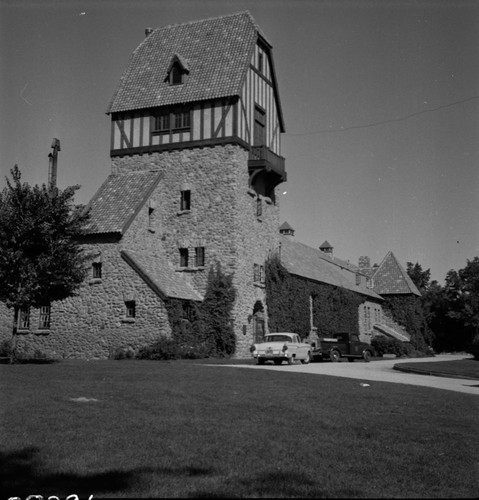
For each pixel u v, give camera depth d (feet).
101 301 104.58
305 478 24.13
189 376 59.11
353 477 24.85
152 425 32.68
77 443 28.04
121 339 102.17
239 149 114.21
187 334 103.09
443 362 109.19
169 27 129.80
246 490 22.11
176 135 117.19
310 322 140.46
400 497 22.62
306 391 49.85
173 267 115.14
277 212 130.62
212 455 26.99
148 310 101.24
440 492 23.61
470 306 214.90
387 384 59.67
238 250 112.37
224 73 116.57
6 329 111.55
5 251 73.00
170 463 25.35
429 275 256.73
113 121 121.90
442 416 40.40
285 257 142.82
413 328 195.31
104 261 105.50
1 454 25.89
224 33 123.13
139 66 125.59
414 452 29.68
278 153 129.49
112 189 116.26
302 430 33.42
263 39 123.75
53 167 122.21
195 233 114.21
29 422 32.24
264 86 124.98
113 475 23.40
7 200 75.15
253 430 32.58
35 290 74.28
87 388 46.83
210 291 110.93
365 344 120.47
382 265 208.64
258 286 119.96
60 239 77.25
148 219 113.29
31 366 68.39
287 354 94.27
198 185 114.93
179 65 118.52
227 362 93.97
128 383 51.06
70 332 105.91
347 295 161.79
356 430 34.35
